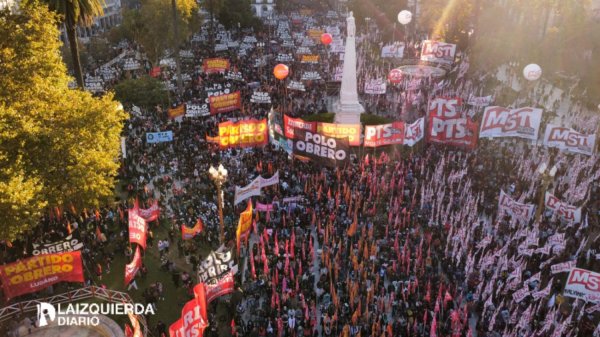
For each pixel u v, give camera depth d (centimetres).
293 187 3638
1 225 2266
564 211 2934
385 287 2622
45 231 3166
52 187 2570
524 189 3541
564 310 2402
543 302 2427
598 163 4034
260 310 2350
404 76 6731
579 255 2766
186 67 7475
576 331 2094
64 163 2614
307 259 2784
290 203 3262
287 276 2580
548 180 2831
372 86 5369
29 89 2647
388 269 2631
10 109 2419
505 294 2414
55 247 2386
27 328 2288
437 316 2330
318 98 6031
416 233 2953
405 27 9894
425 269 2669
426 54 6531
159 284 2628
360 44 9381
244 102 5562
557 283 2555
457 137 4022
